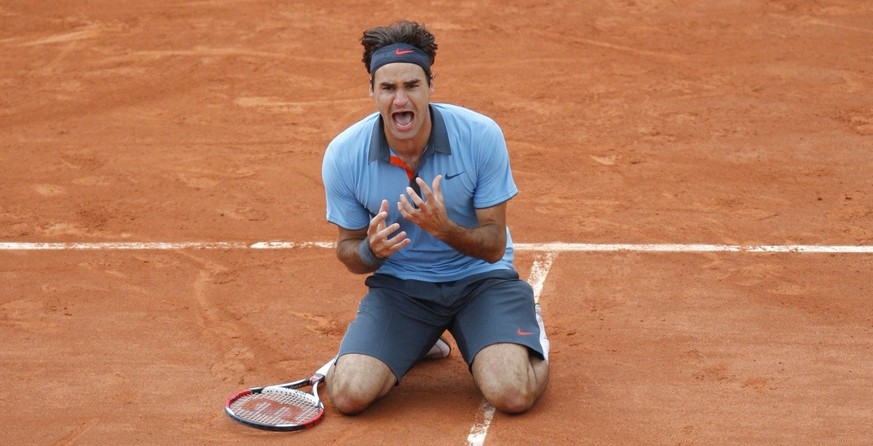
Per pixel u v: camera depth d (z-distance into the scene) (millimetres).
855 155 34344
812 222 29391
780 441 19391
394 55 19328
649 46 46312
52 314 25328
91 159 36094
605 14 50719
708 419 20188
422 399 21281
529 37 47719
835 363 22078
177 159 35938
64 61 46438
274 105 40906
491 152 20266
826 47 45688
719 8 51312
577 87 41656
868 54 44656
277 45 47688
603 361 22484
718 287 25703
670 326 23875
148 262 28188
